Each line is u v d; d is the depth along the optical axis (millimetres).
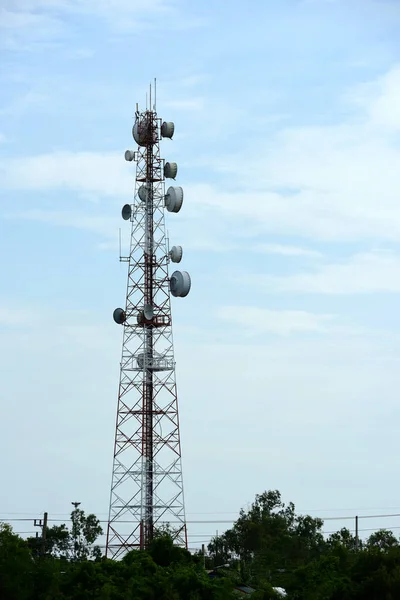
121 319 131500
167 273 132125
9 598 96125
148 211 133750
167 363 130000
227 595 105000
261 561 148125
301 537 170375
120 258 133000
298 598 102562
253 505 180500
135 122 136750
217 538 170875
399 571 97625
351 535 170750
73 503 146625
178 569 108438
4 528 105750
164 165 134875
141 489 127188
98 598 98812
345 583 100188
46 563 103125
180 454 128625
